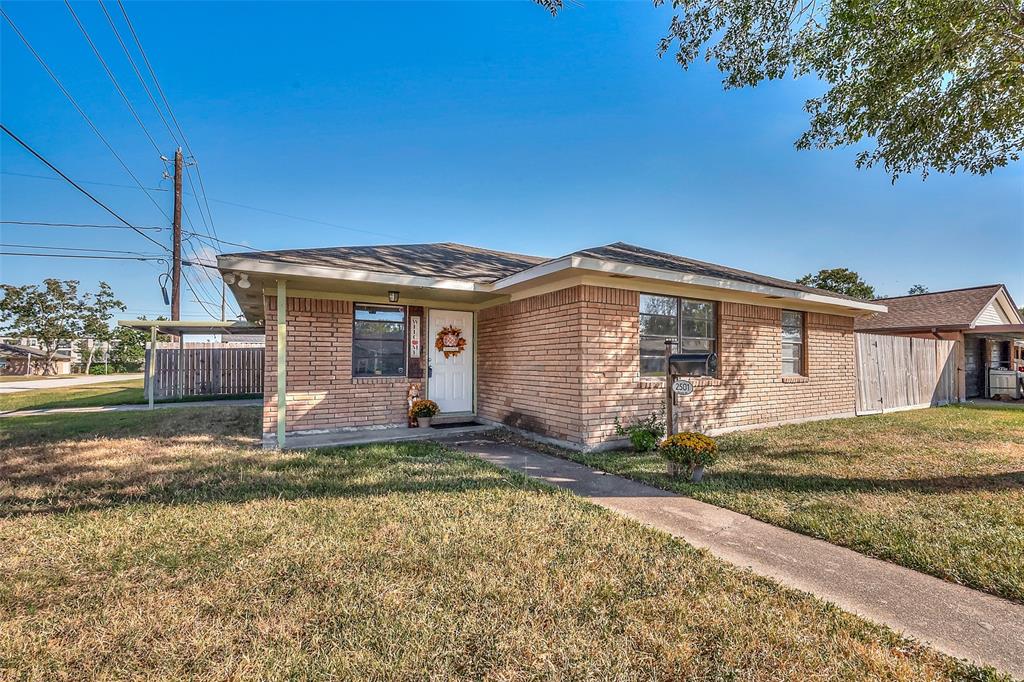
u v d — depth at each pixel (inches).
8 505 173.9
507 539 144.2
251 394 676.7
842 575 126.2
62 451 270.8
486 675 84.3
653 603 108.3
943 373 578.6
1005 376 615.2
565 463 254.4
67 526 153.6
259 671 85.0
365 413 350.0
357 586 114.9
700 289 328.2
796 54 273.1
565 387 293.9
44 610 105.0
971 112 259.8
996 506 177.5
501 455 271.9
